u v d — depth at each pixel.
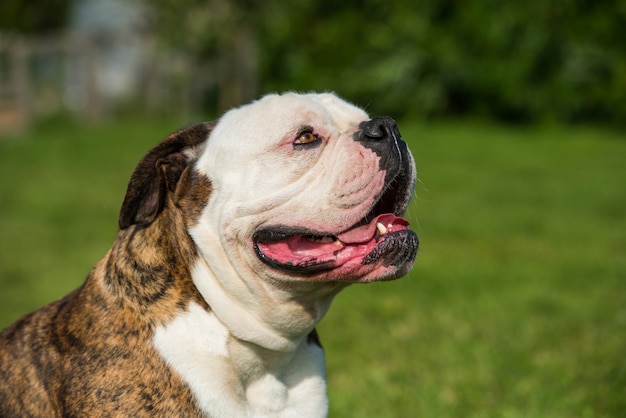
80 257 10.96
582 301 8.89
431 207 14.45
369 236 4.16
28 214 13.91
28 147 21.88
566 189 16.27
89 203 14.82
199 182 4.23
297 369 4.54
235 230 4.09
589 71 24.41
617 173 18.11
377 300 8.88
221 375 4.12
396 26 25.05
